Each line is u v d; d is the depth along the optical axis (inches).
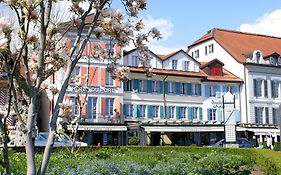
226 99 1551.4
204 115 2070.6
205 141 2014.0
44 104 1581.0
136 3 202.2
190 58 2091.5
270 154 736.3
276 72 2285.9
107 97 1791.3
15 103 170.4
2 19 157.2
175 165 584.4
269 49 2492.6
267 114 2229.3
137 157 757.9
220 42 2380.7
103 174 482.3
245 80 2199.8
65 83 183.8
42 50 172.9
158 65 2010.3
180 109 2020.2
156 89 1971.0
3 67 173.8
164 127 1847.9
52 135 176.1
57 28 203.9
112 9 191.6
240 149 1065.5
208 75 2156.7
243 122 2171.5
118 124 1749.5
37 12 163.2
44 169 171.8
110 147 1052.5
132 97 1897.1
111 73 254.4
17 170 426.6
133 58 1909.4
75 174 440.8
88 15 199.3
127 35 193.3
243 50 2368.4
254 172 722.2
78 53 188.9
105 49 276.8
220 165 770.2
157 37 224.2
